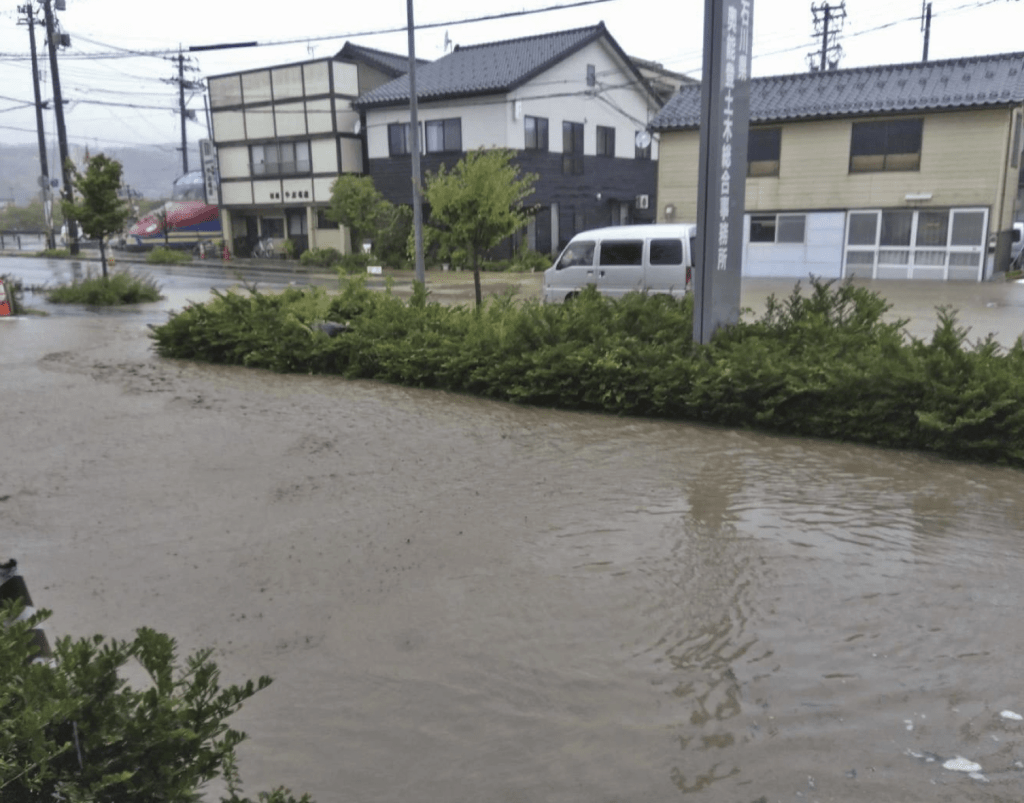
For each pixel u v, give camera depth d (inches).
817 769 128.3
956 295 841.5
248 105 1599.4
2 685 86.0
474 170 525.7
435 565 207.6
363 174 1553.9
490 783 127.2
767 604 182.9
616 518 236.5
